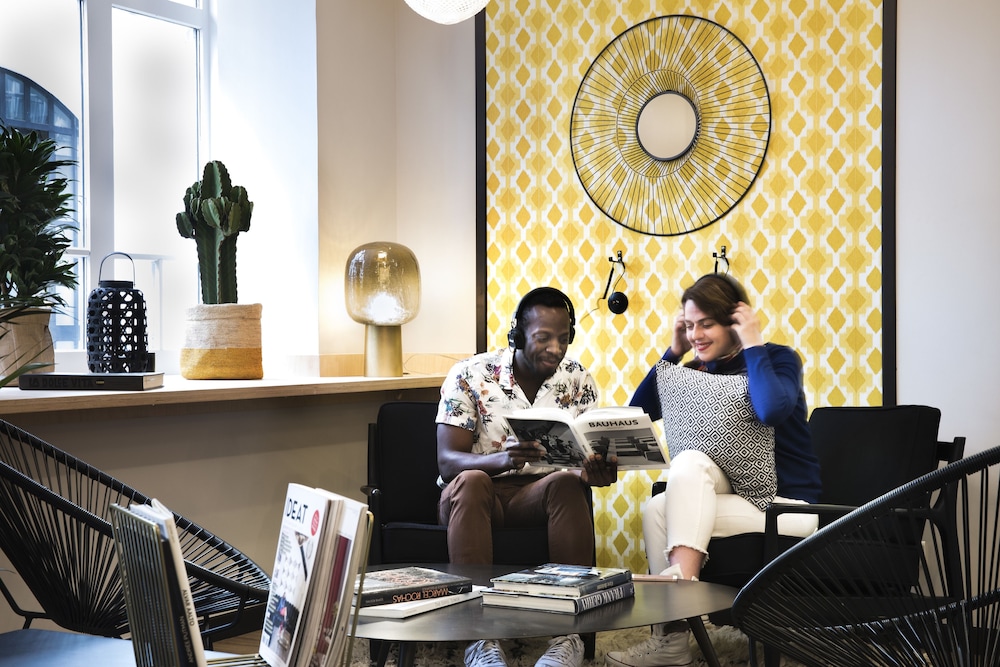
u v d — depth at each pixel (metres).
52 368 2.91
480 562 2.61
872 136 3.33
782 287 3.47
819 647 1.65
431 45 4.09
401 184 4.14
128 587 1.21
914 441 2.88
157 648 1.13
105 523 1.93
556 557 2.67
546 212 3.86
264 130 3.86
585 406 3.07
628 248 3.71
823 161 3.41
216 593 2.02
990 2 3.17
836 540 1.57
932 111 3.25
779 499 2.77
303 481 3.53
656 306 3.67
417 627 1.80
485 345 3.96
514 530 2.74
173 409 3.05
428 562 2.81
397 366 3.70
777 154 3.48
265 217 3.87
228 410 3.26
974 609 1.53
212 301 3.42
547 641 2.88
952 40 3.22
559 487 2.71
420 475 3.18
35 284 2.77
